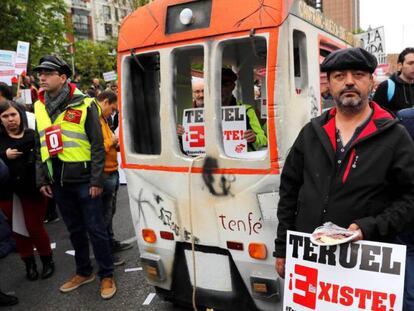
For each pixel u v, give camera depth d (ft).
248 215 8.36
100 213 11.78
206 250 9.23
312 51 9.26
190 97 11.14
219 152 8.52
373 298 5.75
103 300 11.83
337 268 5.99
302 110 8.68
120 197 23.58
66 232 18.17
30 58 59.26
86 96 11.59
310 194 6.25
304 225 6.33
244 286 9.02
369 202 5.83
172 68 9.02
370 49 30.22
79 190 11.47
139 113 10.14
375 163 5.81
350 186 5.89
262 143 9.58
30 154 12.74
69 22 72.84
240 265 8.74
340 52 6.05
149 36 9.24
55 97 11.35
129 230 17.89
